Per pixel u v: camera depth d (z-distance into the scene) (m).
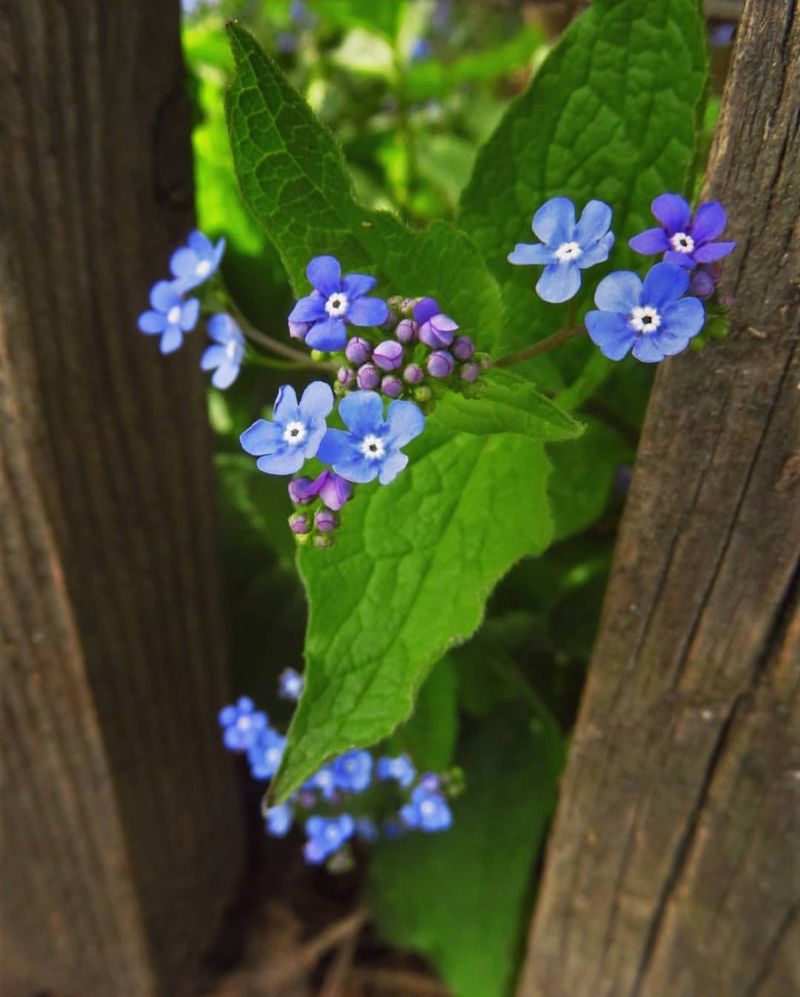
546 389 0.14
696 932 0.15
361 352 0.11
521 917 0.17
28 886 0.17
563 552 0.17
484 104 0.26
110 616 0.14
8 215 0.12
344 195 0.12
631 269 0.13
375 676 0.12
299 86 0.26
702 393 0.11
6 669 0.14
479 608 0.12
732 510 0.12
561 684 0.18
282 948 0.20
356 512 0.12
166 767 0.16
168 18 0.13
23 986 0.19
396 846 0.18
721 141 0.10
